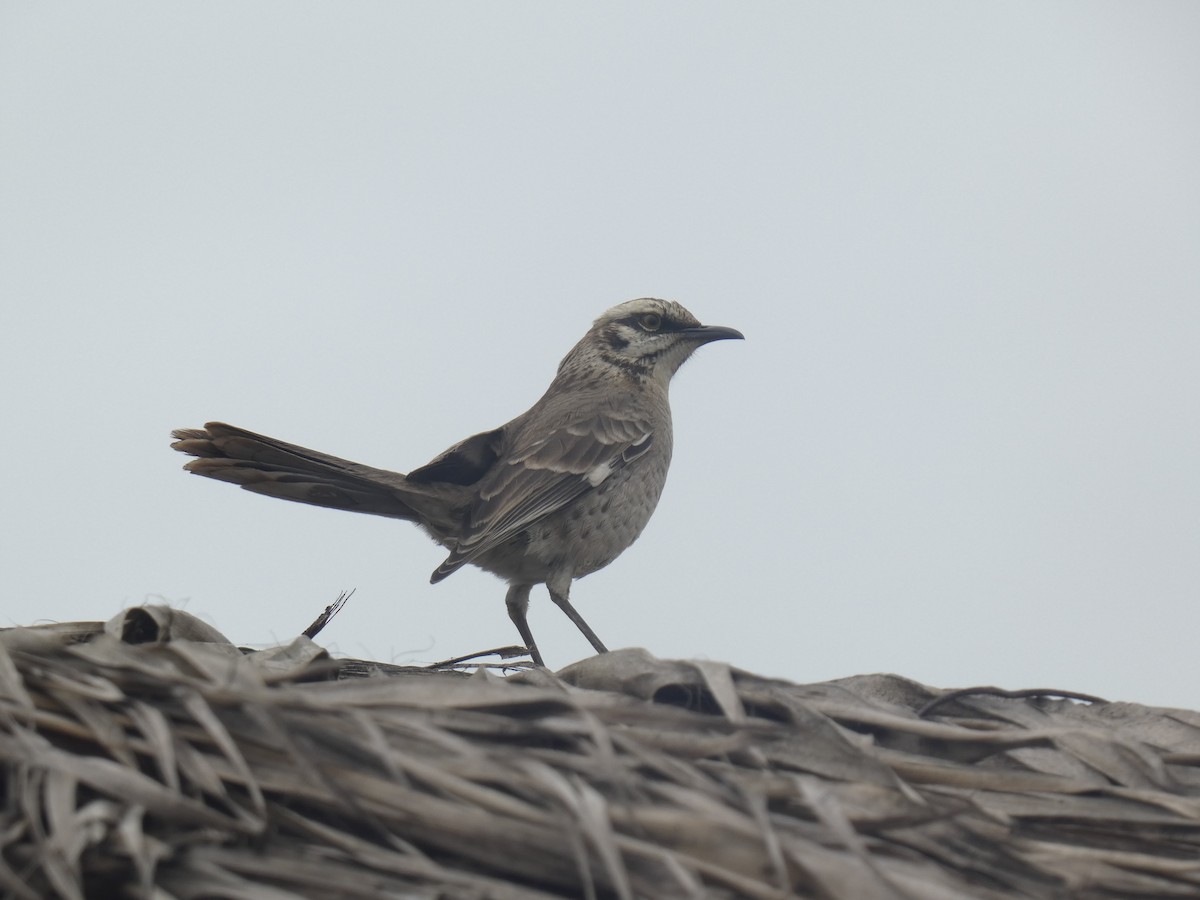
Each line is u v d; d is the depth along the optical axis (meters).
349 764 4.97
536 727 5.29
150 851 4.43
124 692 5.18
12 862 4.47
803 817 5.15
